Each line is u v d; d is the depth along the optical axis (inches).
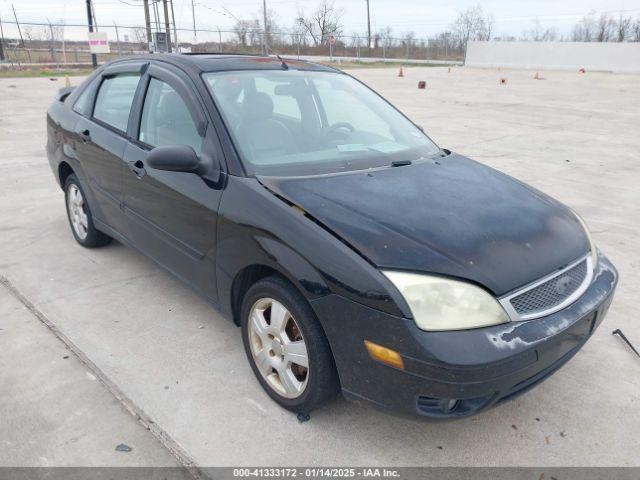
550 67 1593.3
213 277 121.3
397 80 1004.6
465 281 90.5
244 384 118.5
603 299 105.2
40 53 1537.9
